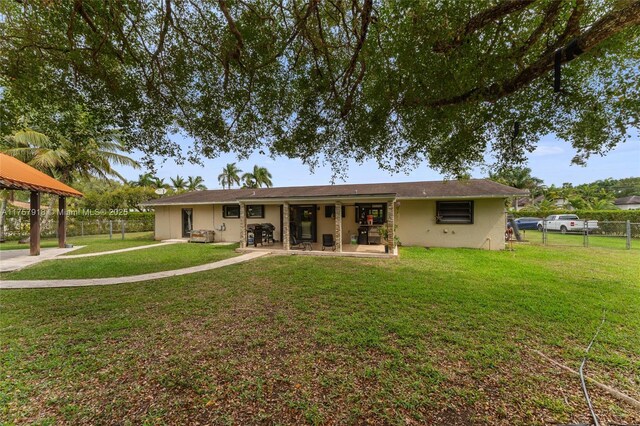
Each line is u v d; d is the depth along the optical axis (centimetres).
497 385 266
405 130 502
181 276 712
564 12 325
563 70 373
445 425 219
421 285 603
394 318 424
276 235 1455
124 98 415
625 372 286
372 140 525
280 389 262
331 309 467
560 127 425
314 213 1391
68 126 455
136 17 366
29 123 479
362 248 1181
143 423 220
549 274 699
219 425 219
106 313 457
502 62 338
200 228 1638
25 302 512
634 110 375
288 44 402
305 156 569
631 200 3512
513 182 3397
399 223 1314
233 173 4203
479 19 295
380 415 229
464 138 470
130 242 1544
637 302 487
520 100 412
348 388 262
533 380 273
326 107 491
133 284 638
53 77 394
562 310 451
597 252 1066
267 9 377
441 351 328
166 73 423
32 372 290
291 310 465
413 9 304
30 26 350
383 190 1383
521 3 278
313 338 362
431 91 395
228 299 526
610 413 229
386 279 660
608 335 364
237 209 1571
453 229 1252
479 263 853
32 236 1058
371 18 342
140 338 368
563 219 2109
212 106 458
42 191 1047
